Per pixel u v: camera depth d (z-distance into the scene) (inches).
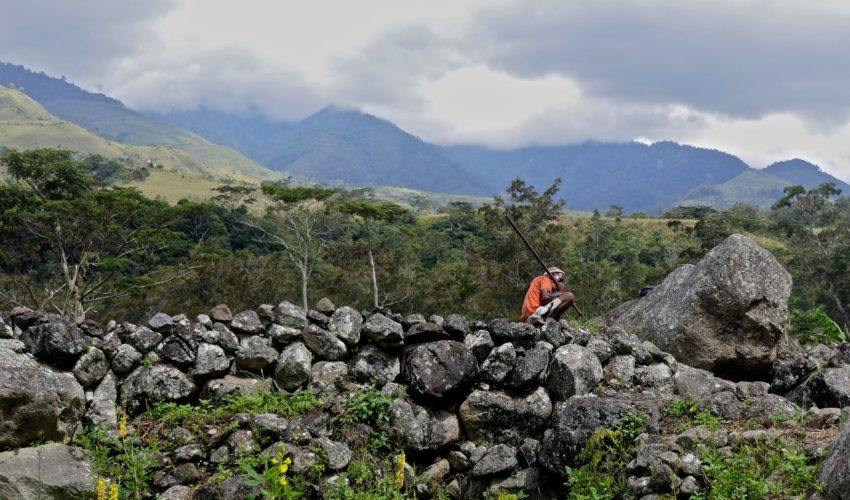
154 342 277.6
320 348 293.3
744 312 339.9
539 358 300.5
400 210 1884.8
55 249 1392.7
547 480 275.4
